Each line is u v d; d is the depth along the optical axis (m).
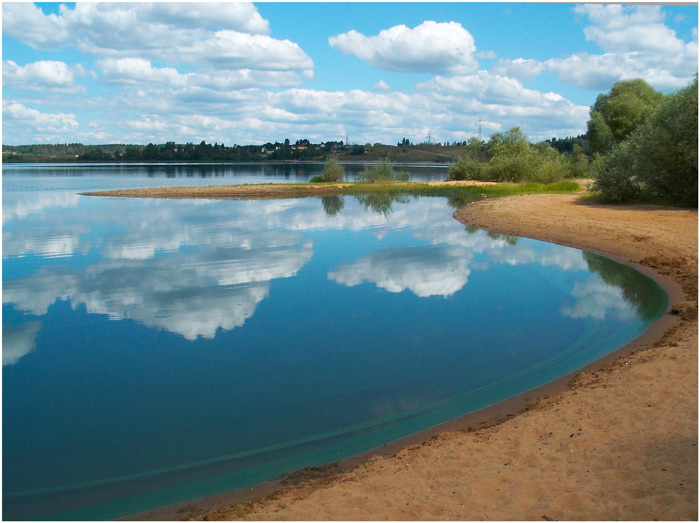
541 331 9.77
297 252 17.28
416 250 17.50
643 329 9.48
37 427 6.64
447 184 43.09
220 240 19.56
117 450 6.11
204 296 12.33
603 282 13.12
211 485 5.35
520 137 48.16
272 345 9.28
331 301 11.80
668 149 22.19
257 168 95.00
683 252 14.83
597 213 22.03
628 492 4.32
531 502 4.35
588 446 5.19
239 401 7.25
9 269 15.20
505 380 7.68
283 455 5.88
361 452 5.85
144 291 12.83
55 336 9.88
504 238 19.47
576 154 48.81
